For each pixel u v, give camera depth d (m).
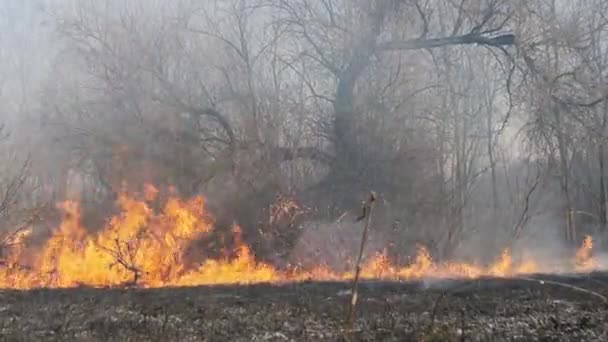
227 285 13.57
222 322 9.30
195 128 23.44
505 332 8.49
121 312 10.19
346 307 10.33
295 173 23.48
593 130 23.02
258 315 9.80
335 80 24.48
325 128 23.86
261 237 20.98
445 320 9.19
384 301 10.91
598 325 8.84
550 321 9.14
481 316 9.57
